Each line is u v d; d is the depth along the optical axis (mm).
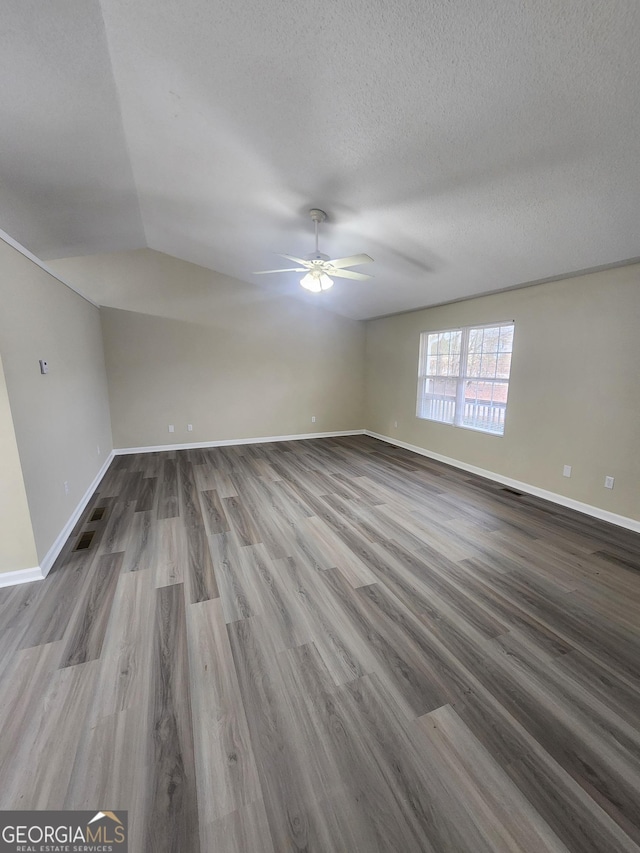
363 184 2807
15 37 1643
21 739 1371
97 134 2449
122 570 2498
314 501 3750
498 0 1433
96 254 5160
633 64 1533
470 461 4824
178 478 4469
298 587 2314
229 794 1206
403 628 1969
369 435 7141
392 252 3877
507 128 2008
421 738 1396
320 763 1304
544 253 3133
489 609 2129
